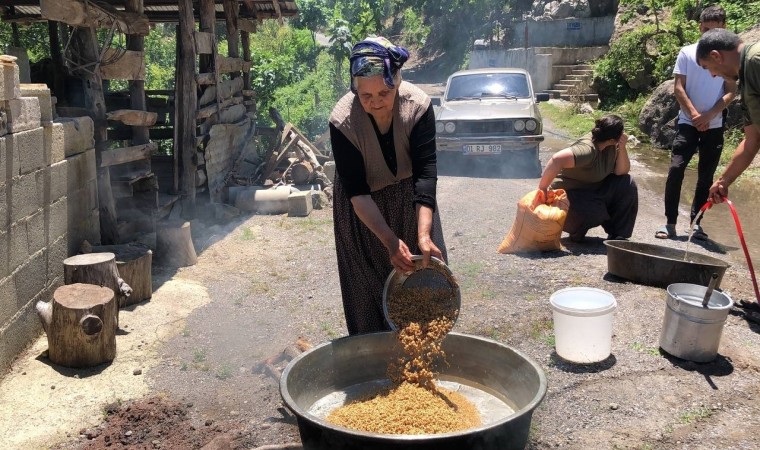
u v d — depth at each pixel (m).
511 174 10.65
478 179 10.22
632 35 17.31
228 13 10.55
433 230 3.58
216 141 8.98
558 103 18.62
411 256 3.21
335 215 3.61
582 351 4.04
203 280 6.06
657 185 9.89
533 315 4.80
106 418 3.77
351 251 3.60
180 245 6.39
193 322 5.09
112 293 4.46
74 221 5.61
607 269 5.66
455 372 3.48
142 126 7.16
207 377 4.22
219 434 3.55
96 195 6.13
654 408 3.57
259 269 6.38
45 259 4.92
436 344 3.29
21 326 4.50
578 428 3.43
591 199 6.34
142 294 5.42
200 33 8.31
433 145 3.36
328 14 27.47
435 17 39.69
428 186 3.30
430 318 3.37
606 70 17.53
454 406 3.18
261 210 8.71
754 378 3.84
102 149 6.33
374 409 3.10
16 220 4.42
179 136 8.12
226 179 9.41
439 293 3.47
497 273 5.73
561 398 3.71
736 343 4.26
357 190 3.33
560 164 6.06
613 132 5.96
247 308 5.38
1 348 4.18
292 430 3.55
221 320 5.13
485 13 33.19
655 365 4.02
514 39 26.64
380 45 3.08
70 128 5.51
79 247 5.70
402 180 3.49
